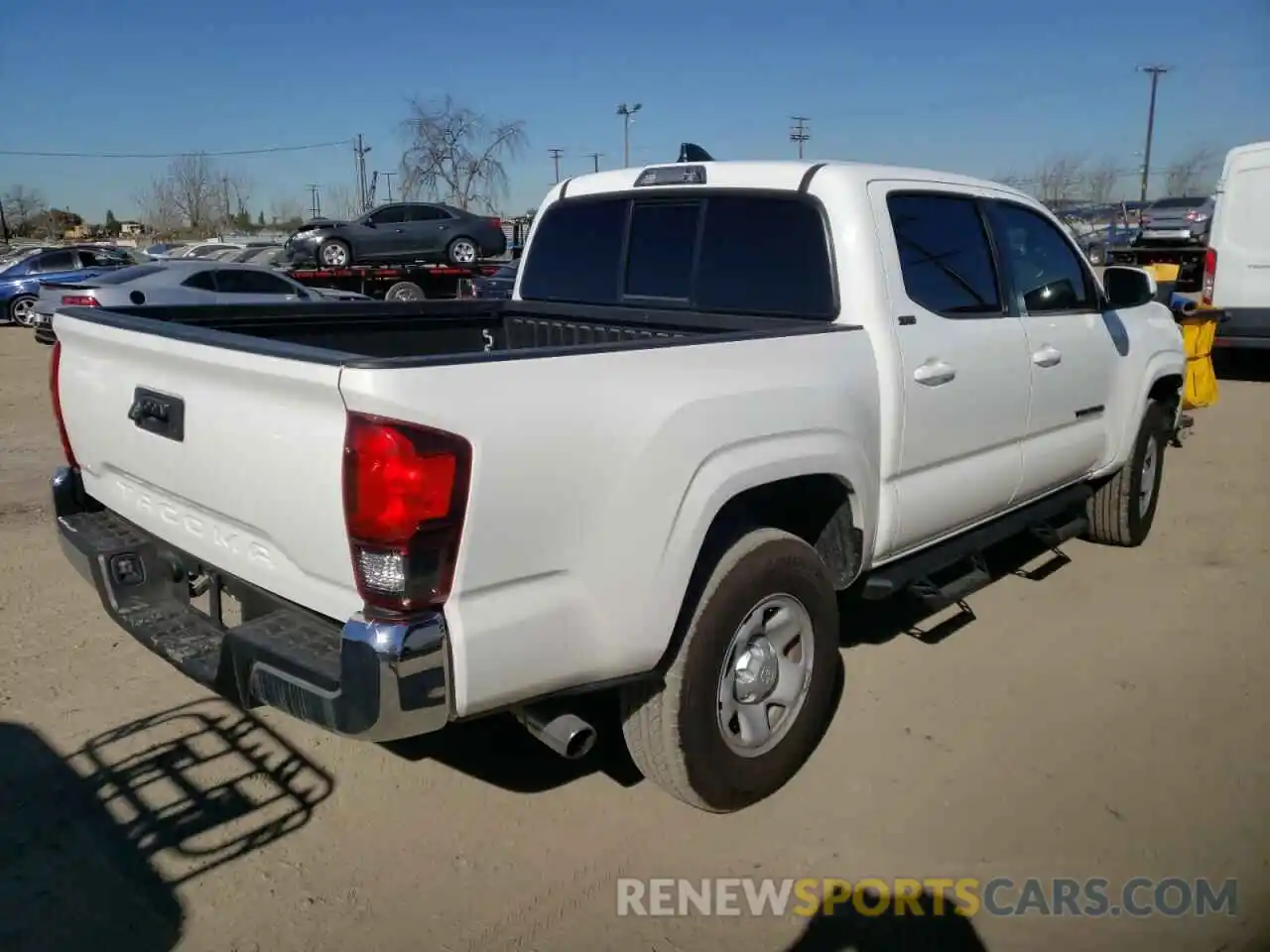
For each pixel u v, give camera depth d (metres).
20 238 86.31
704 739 3.16
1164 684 4.35
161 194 75.44
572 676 2.79
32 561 5.70
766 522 3.66
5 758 3.63
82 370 3.46
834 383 3.45
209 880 3.04
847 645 4.73
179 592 3.34
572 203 4.88
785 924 2.90
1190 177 60.44
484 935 2.84
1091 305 5.20
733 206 4.16
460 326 4.91
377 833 3.29
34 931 2.80
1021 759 3.75
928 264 4.04
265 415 2.62
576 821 3.38
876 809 3.44
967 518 4.39
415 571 2.42
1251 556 6.02
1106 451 5.51
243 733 3.86
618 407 2.77
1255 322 12.39
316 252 23.09
